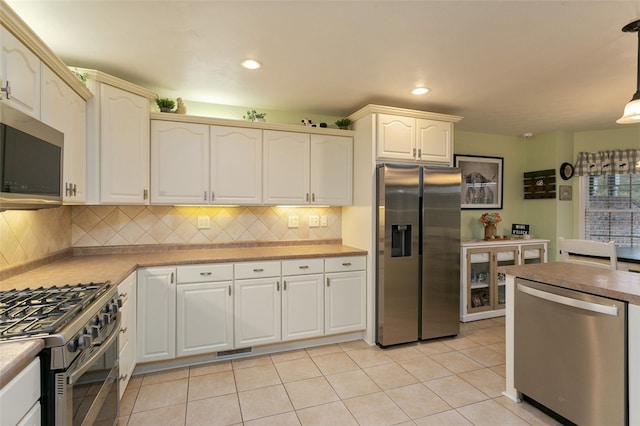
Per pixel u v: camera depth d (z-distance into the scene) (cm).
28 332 116
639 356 158
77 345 127
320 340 322
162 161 283
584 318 181
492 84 280
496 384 248
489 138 466
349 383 249
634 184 429
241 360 287
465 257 387
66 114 198
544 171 461
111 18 184
